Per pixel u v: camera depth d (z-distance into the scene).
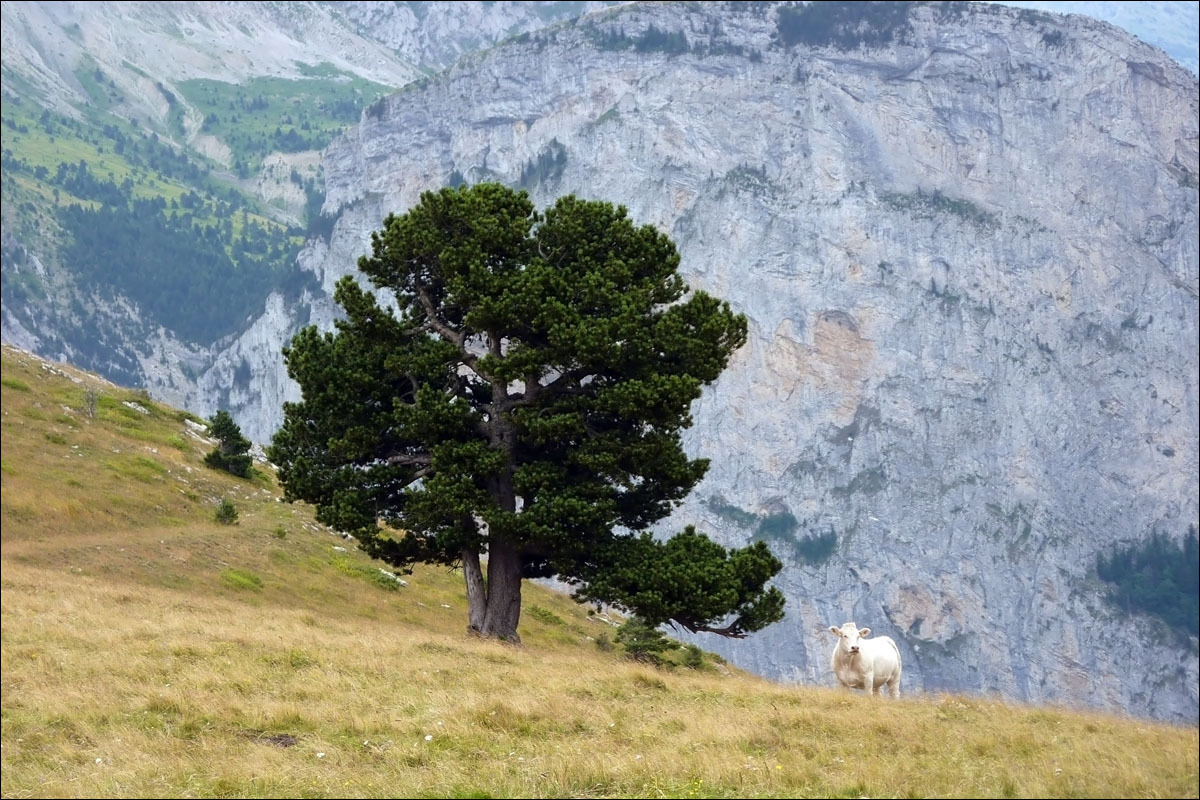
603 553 46.50
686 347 46.53
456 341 48.19
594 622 79.88
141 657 32.91
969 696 34.34
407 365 46.78
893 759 22.62
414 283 48.91
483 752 23.42
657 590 45.25
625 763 22.05
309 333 49.59
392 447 49.03
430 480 45.53
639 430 47.44
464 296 45.78
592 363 45.09
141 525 69.62
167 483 79.69
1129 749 23.69
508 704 27.05
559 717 26.59
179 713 26.81
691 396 45.47
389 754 23.30
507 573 47.97
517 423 46.06
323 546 75.88
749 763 22.05
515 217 48.84
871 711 28.64
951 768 21.86
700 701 30.50
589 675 34.09
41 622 38.81
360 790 20.73
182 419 103.00
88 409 91.94
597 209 48.50
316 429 48.59
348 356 48.38
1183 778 21.03
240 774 21.69
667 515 50.19
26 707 27.73
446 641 40.88
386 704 27.97
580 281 46.19
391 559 48.97
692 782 20.77
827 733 25.73
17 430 81.31
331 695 28.81
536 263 46.50
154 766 22.52
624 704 29.25
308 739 24.56
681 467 46.94
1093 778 20.66
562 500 44.50
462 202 47.56
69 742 24.89
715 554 47.97
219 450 90.88
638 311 46.41
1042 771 21.28
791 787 20.56
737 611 48.22
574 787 20.80
